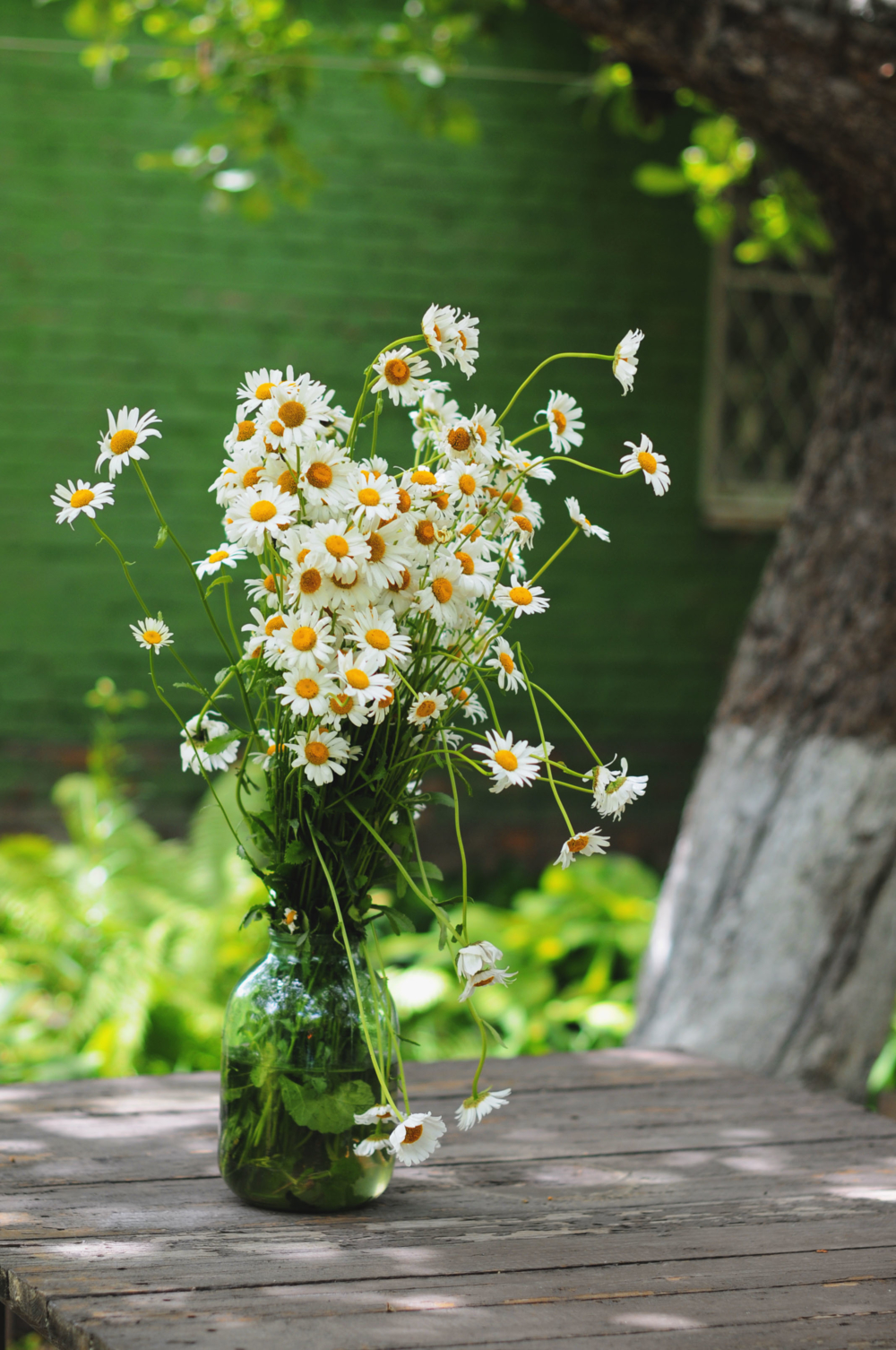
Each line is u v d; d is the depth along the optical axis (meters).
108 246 4.70
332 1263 1.22
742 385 5.32
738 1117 1.71
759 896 2.50
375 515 1.21
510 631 5.04
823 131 2.21
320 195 4.83
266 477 1.25
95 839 3.79
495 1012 3.57
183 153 3.47
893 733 2.47
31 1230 1.28
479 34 3.44
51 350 4.68
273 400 1.23
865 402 2.50
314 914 1.33
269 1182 1.33
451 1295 1.16
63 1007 3.58
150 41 4.64
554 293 5.02
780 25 2.13
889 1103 3.26
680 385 5.15
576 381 5.05
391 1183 1.45
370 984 1.34
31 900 3.51
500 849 4.96
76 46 4.50
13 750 4.70
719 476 5.29
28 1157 1.50
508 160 4.95
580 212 5.02
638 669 5.15
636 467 1.32
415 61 3.27
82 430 4.72
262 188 3.39
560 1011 3.58
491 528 1.37
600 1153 1.56
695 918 2.57
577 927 3.90
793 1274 1.23
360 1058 1.33
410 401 1.29
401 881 1.33
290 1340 1.06
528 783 1.24
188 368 4.78
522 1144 1.59
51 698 4.72
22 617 4.70
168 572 4.79
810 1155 1.57
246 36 3.25
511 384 5.01
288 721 1.29
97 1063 3.12
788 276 5.34
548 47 4.95
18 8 4.57
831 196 2.40
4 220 4.61
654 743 5.17
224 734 1.34
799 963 2.46
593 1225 1.34
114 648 4.75
